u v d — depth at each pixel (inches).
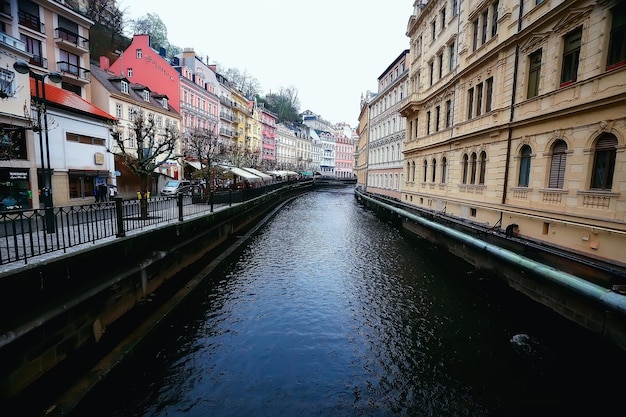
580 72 366.3
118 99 1140.5
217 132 1946.4
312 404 230.4
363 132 2047.2
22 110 546.3
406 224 893.2
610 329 252.7
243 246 679.7
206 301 398.3
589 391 243.0
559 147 404.8
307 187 2568.9
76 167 750.5
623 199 313.4
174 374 258.7
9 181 550.3
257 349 296.5
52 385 217.9
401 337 319.0
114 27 1923.0
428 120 888.9
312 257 599.5
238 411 221.8
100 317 275.3
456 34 698.2
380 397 239.0
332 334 324.2
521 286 381.1
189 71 1651.1
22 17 934.4
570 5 377.1
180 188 1048.2
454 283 465.1
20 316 196.9
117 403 226.8
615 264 310.2
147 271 363.3
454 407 229.1
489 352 292.8
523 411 224.2
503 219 506.6
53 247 268.7
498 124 525.0
